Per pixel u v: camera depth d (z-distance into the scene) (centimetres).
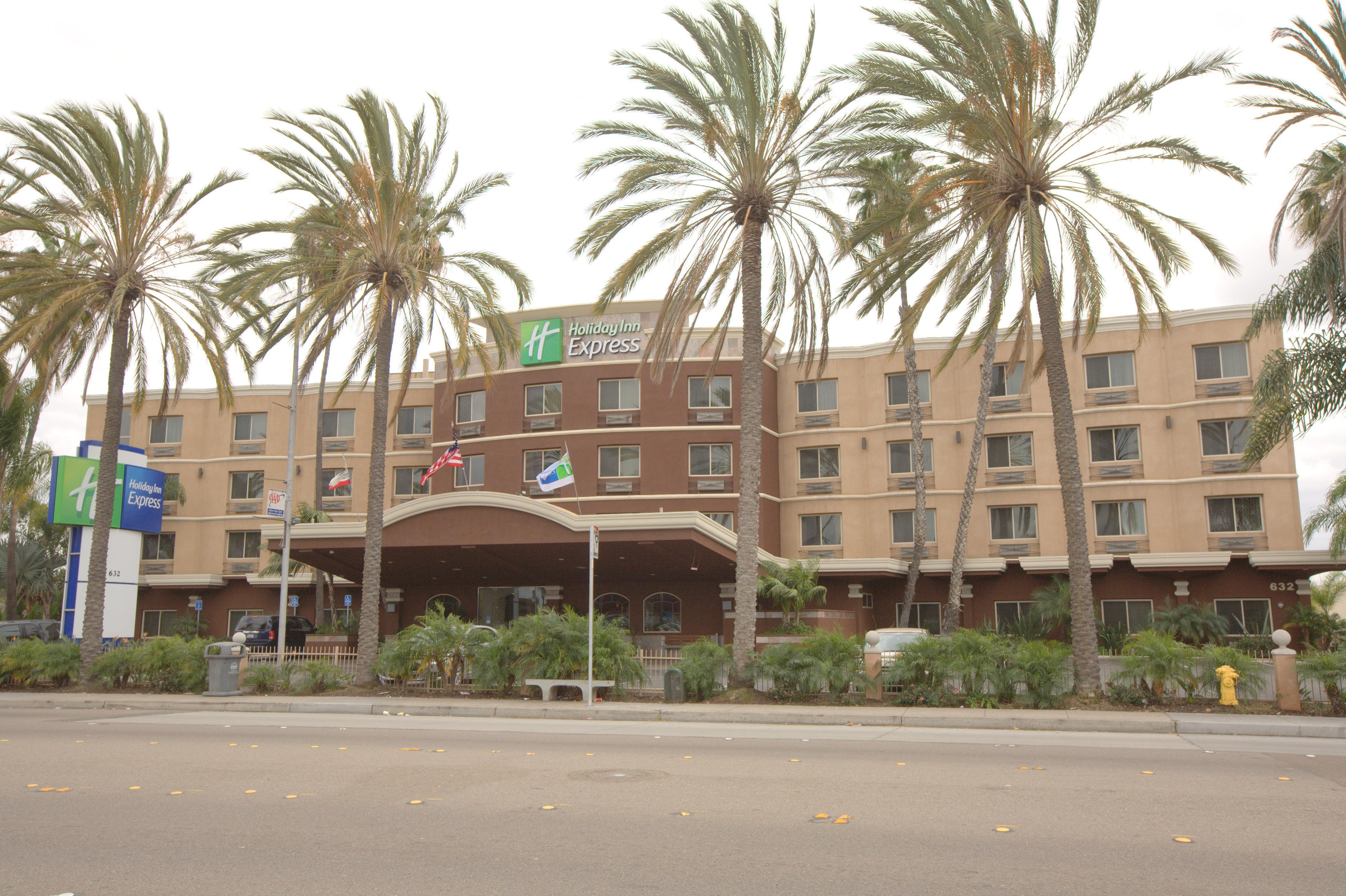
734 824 812
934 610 3762
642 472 3850
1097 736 1511
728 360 3928
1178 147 1898
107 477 2467
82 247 2438
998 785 1001
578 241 2231
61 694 2264
